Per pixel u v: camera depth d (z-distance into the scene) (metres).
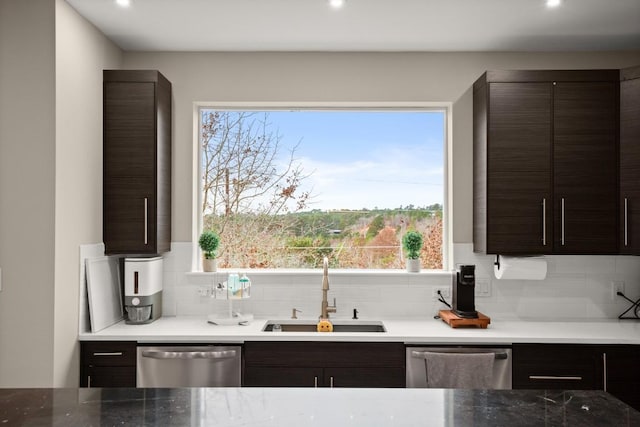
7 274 2.52
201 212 3.54
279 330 3.26
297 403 1.38
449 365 2.67
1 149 2.52
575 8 2.71
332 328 3.08
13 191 2.52
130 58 3.39
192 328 2.98
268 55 3.40
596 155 2.99
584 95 3.00
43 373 2.50
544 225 2.99
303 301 3.35
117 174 3.04
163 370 2.77
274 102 3.40
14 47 2.52
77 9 2.72
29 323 2.50
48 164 2.51
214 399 1.42
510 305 3.33
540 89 3.01
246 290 3.15
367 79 3.39
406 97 3.38
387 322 3.16
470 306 3.12
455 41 3.20
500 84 3.03
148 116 3.04
